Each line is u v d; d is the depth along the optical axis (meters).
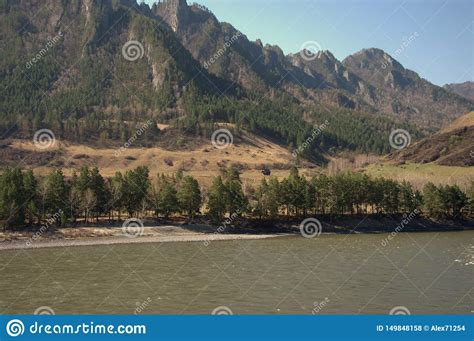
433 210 149.38
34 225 115.50
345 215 149.12
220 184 134.12
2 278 65.62
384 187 151.25
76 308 49.72
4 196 109.69
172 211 131.25
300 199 142.38
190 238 117.94
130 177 131.62
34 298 53.94
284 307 49.84
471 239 117.31
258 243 110.00
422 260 80.62
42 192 118.31
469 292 56.22
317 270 71.31
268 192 138.88
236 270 71.88
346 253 90.44
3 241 103.69
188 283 62.06
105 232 116.25
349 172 159.62
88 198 119.81
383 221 147.12
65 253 92.25
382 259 82.06
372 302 51.81
